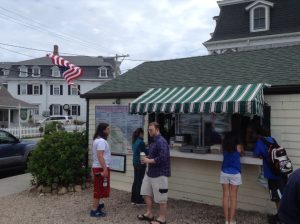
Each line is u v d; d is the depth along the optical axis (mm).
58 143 9109
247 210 7219
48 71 50969
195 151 7434
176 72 10133
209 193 7820
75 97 50438
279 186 6027
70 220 6660
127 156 9242
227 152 6156
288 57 8961
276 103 6992
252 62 9336
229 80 8156
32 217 6867
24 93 51000
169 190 8453
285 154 6055
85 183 9320
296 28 24188
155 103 7438
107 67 51688
